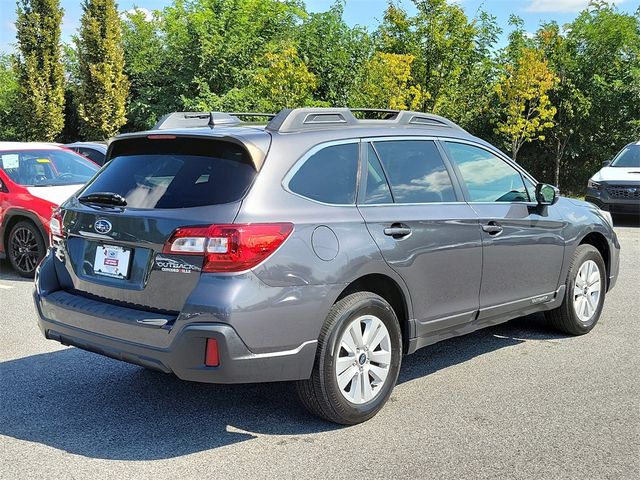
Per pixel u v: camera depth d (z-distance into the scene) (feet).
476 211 15.89
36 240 27.66
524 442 12.59
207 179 12.57
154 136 13.44
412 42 65.87
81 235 13.57
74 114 89.10
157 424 13.52
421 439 12.75
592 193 46.06
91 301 13.24
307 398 12.95
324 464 11.76
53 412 14.12
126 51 88.89
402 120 15.64
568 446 12.42
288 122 13.46
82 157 32.19
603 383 15.76
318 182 13.20
